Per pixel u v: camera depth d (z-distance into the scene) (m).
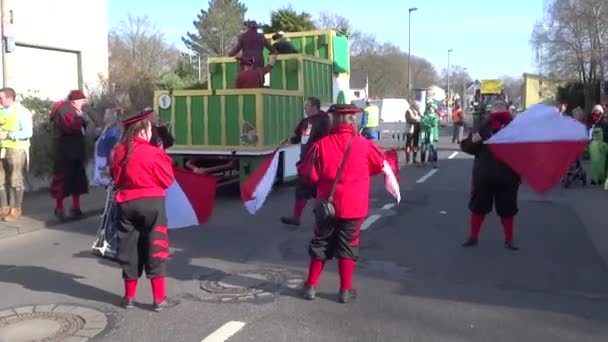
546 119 7.69
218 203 12.04
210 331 5.33
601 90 35.25
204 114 12.40
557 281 6.78
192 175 6.83
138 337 5.21
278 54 13.97
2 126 9.62
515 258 7.76
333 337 5.18
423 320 5.58
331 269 7.25
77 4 17.58
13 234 9.15
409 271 7.16
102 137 7.84
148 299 6.20
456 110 29.36
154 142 6.68
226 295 6.29
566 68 37.78
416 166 18.81
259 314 5.74
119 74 21.80
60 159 9.98
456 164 19.59
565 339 5.15
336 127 6.00
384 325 5.46
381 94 79.94
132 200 5.71
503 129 7.79
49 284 6.71
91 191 12.87
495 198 8.21
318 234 6.06
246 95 12.13
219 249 8.27
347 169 5.88
